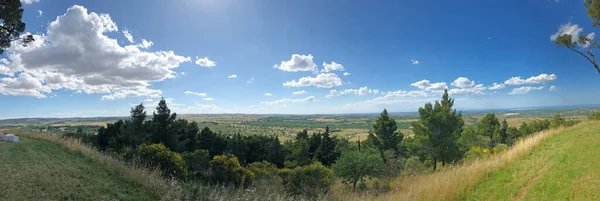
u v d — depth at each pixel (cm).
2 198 700
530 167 1149
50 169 1030
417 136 2814
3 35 1317
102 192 890
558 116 5244
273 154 5522
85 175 1034
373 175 1992
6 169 943
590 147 1182
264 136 6688
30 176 902
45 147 1479
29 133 1856
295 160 5288
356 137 14112
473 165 1370
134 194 941
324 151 5353
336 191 1762
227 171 1698
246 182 1716
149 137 3180
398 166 2719
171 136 3484
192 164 1828
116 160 1316
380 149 3684
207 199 1008
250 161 5412
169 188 1018
